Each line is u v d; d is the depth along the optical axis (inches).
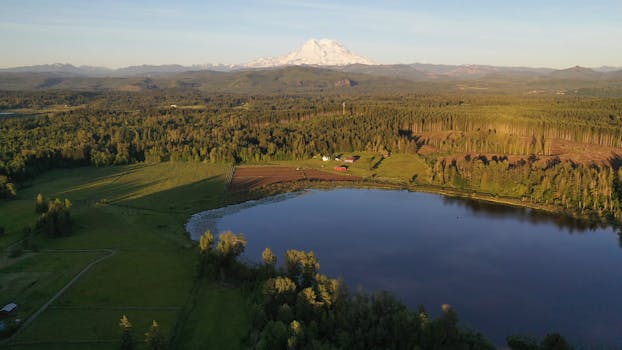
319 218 6973.4
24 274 4623.5
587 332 3949.3
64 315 3838.6
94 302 4079.7
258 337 3358.8
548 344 3528.5
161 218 6727.4
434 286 4771.2
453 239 6141.7
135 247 5506.9
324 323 3410.4
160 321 3772.1
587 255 5615.2
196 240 5885.8
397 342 3257.9
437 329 3245.6
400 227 6599.4
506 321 4099.4
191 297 4200.3
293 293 3742.6
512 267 5255.9
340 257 5506.9
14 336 3496.6
